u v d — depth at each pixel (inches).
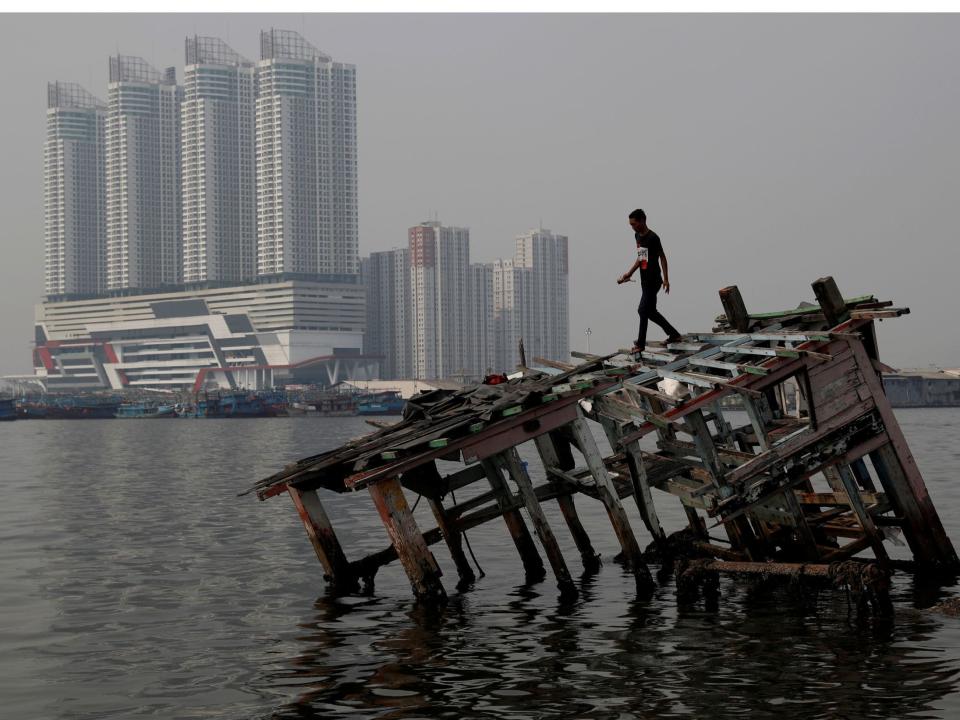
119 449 4042.8
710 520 1327.5
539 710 531.8
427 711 535.2
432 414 986.1
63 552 1168.2
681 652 641.6
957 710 512.7
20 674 629.9
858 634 669.9
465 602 837.8
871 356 818.8
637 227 876.0
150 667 642.8
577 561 1053.8
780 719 506.3
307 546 1200.8
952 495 1587.1
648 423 814.5
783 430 852.6
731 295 871.1
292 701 561.0
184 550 1175.0
